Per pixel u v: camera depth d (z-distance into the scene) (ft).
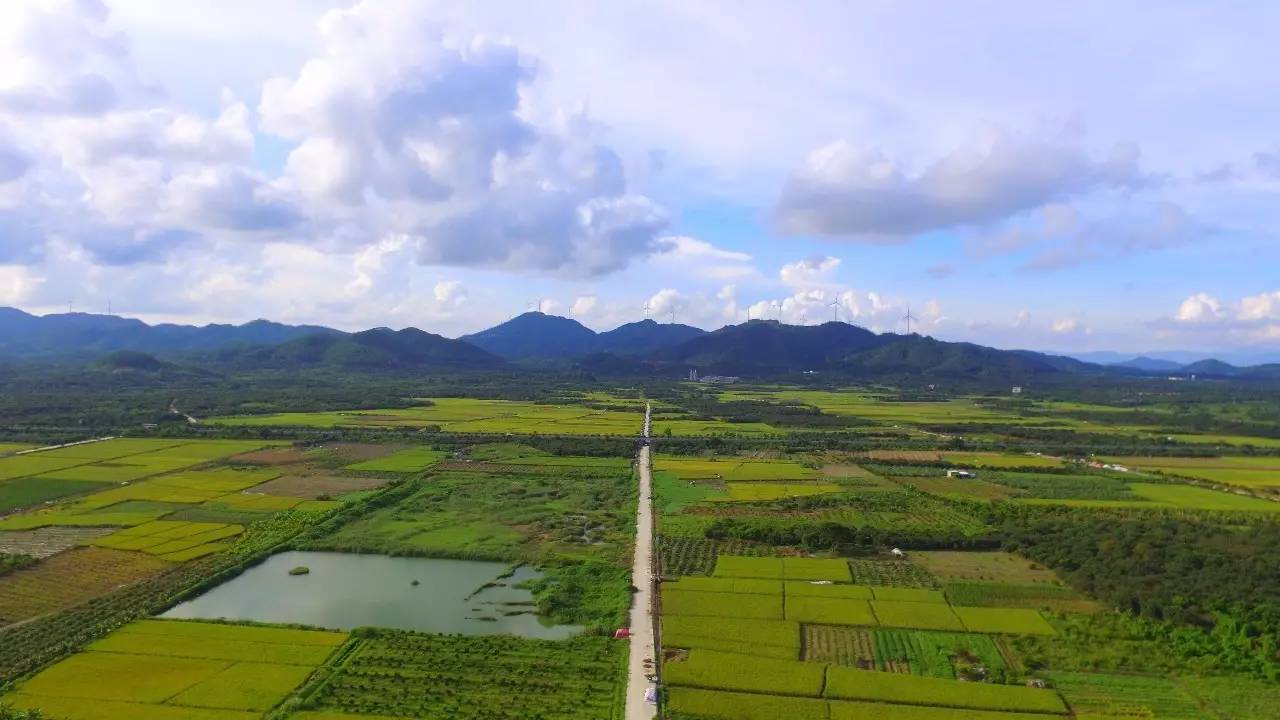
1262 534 384.68
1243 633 261.24
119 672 227.81
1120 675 237.25
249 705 209.46
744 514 443.73
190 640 252.01
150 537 375.25
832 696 218.79
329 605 296.51
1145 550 349.00
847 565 343.26
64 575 318.24
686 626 268.41
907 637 264.11
